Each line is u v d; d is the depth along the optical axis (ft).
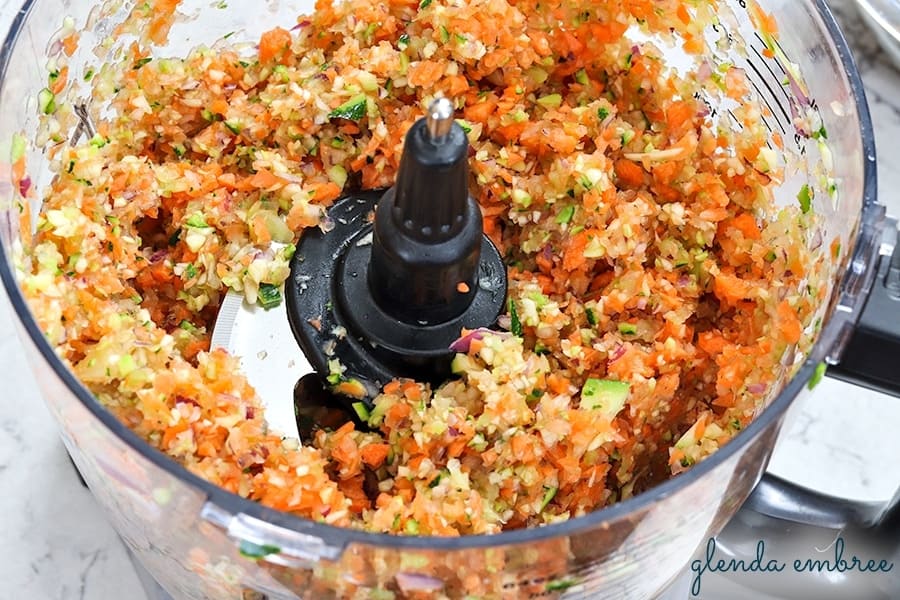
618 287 1.41
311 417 1.38
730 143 1.49
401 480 1.31
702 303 1.45
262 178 1.43
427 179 1.22
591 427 1.33
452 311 1.35
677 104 1.51
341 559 1.12
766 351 1.37
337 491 1.28
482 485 1.32
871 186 1.25
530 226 1.46
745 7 1.43
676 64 1.51
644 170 1.48
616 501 1.38
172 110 1.48
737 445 1.15
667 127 1.51
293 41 1.53
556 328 1.40
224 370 1.32
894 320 1.20
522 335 1.40
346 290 1.37
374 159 1.47
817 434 1.69
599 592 1.30
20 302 1.17
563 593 1.25
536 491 1.33
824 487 1.65
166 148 1.48
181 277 1.40
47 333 1.23
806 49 1.37
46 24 1.33
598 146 1.46
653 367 1.39
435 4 1.46
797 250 1.40
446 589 1.18
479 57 1.44
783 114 1.44
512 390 1.33
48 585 1.53
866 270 1.22
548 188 1.44
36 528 1.55
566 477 1.33
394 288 1.32
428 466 1.30
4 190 1.26
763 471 1.43
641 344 1.41
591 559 1.18
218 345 1.38
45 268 1.30
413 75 1.45
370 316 1.36
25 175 1.31
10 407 1.61
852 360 1.23
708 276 1.44
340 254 1.42
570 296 1.43
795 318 1.35
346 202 1.45
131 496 1.24
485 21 1.44
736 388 1.38
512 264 1.47
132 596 1.53
